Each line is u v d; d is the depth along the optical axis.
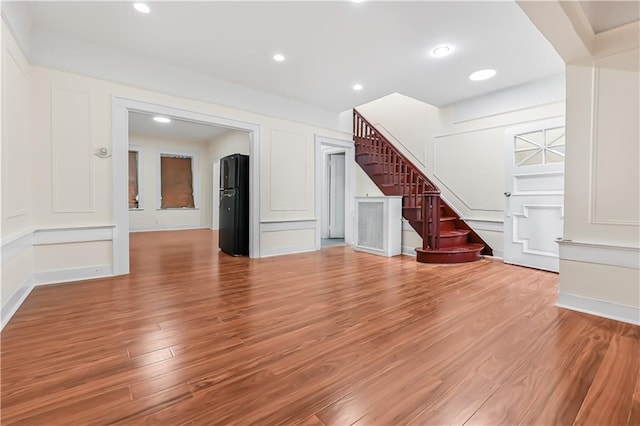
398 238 4.73
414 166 5.32
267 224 4.51
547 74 3.61
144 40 2.94
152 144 7.77
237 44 2.99
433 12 2.45
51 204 2.86
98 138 3.09
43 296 2.55
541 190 3.64
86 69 2.98
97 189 3.11
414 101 5.34
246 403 1.23
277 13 2.48
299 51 3.11
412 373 1.45
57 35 2.82
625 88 2.13
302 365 1.52
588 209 2.29
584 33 2.09
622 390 1.30
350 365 1.52
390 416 1.15
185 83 3.57
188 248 5.22
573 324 2.04
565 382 1.37
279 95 4.44
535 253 3.68
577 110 2.33
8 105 2.15
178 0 2.33
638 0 1.96
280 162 4.61
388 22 2.58
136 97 3.29
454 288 2.89
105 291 2.71
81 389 1.31
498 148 4.21
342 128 5.44
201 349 1.68
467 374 1.44
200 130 7.09
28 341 1.76
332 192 7.06
